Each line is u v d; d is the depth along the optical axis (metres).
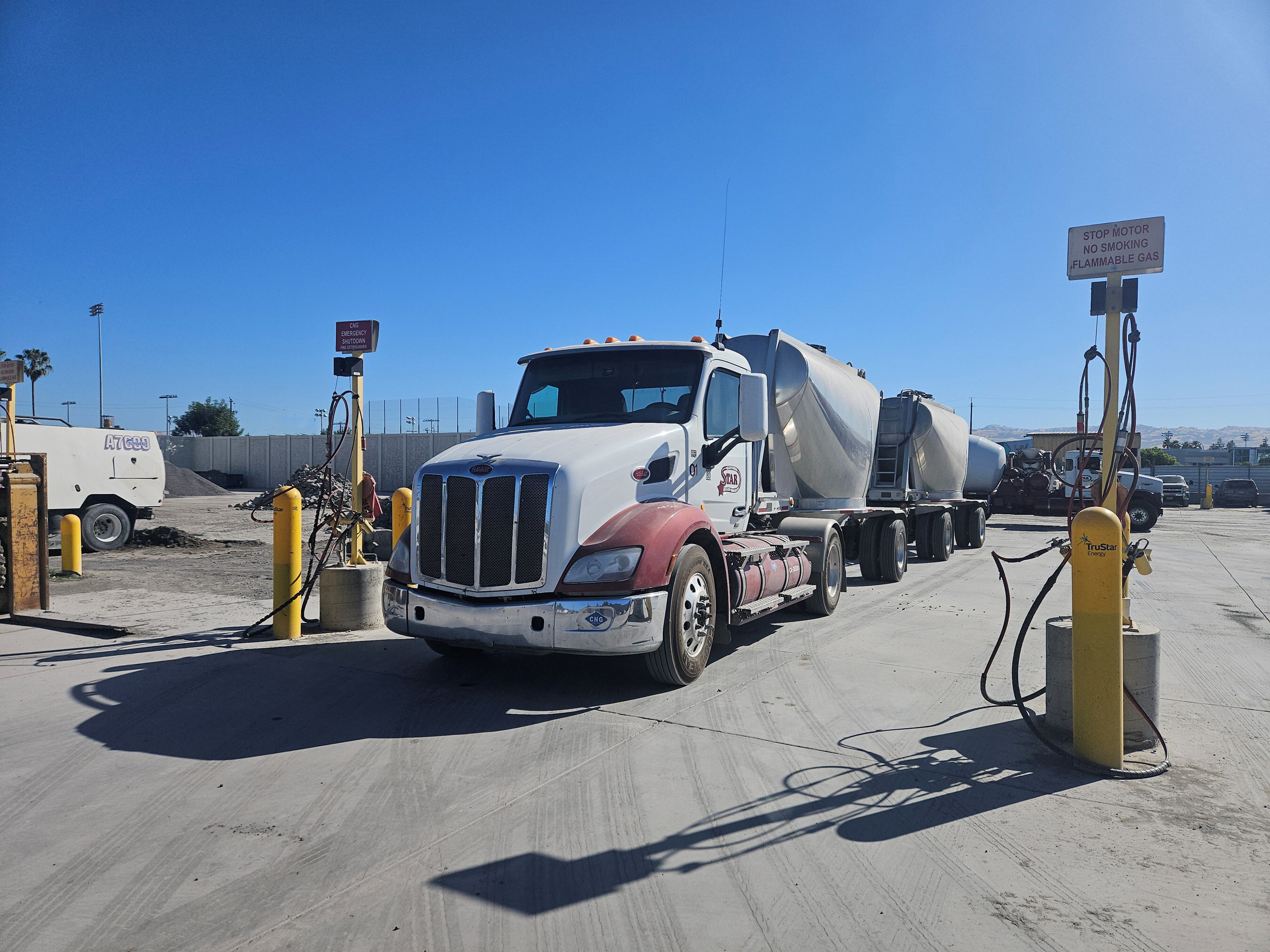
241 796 4.23
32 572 9.14
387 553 13.49
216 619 9.01
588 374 7.54
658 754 4.89
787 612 9.95
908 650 7.76
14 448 13.90
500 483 5.81
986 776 4.58
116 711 5.66
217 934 2.97
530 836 3.80
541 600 5.76
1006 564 15.88
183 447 60.00
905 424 14.20
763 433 6.91
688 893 3.29
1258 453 60.31
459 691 6.23
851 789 4.37
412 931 3.00
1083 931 3.03
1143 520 25.89
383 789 4.33
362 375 8.62
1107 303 5.18
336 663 7.03
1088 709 4.66
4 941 2.91
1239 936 3.00
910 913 3.16
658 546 5.96
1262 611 10.34
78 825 3.88
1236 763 4.80
